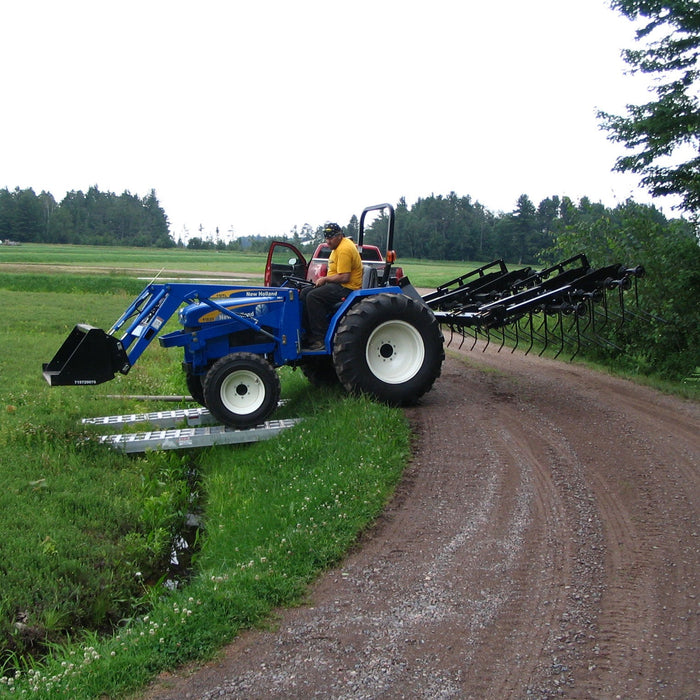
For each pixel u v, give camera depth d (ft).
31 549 16.75
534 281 31.83
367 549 15.85
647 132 40.24
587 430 23.75
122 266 207.62
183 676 11.73
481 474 19.69
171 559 18.37
